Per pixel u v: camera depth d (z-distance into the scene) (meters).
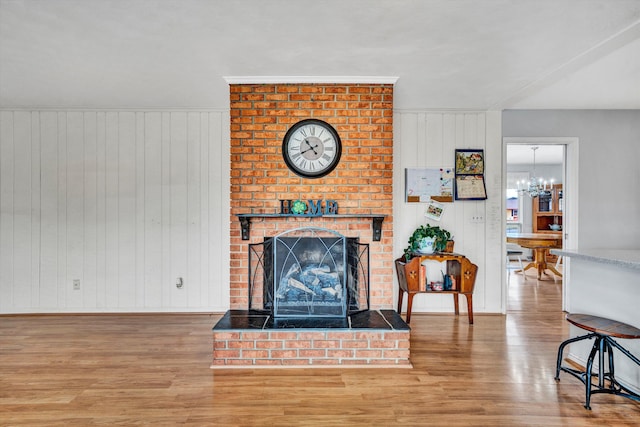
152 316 4.19
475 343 3.36
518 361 2.96
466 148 4.34
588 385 2.24
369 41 2.61
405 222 4.34
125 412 2.19
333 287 3.21
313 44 2.66
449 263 4.22
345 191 3.34
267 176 3.33
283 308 3.16
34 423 2.08
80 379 2.61
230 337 2.84
